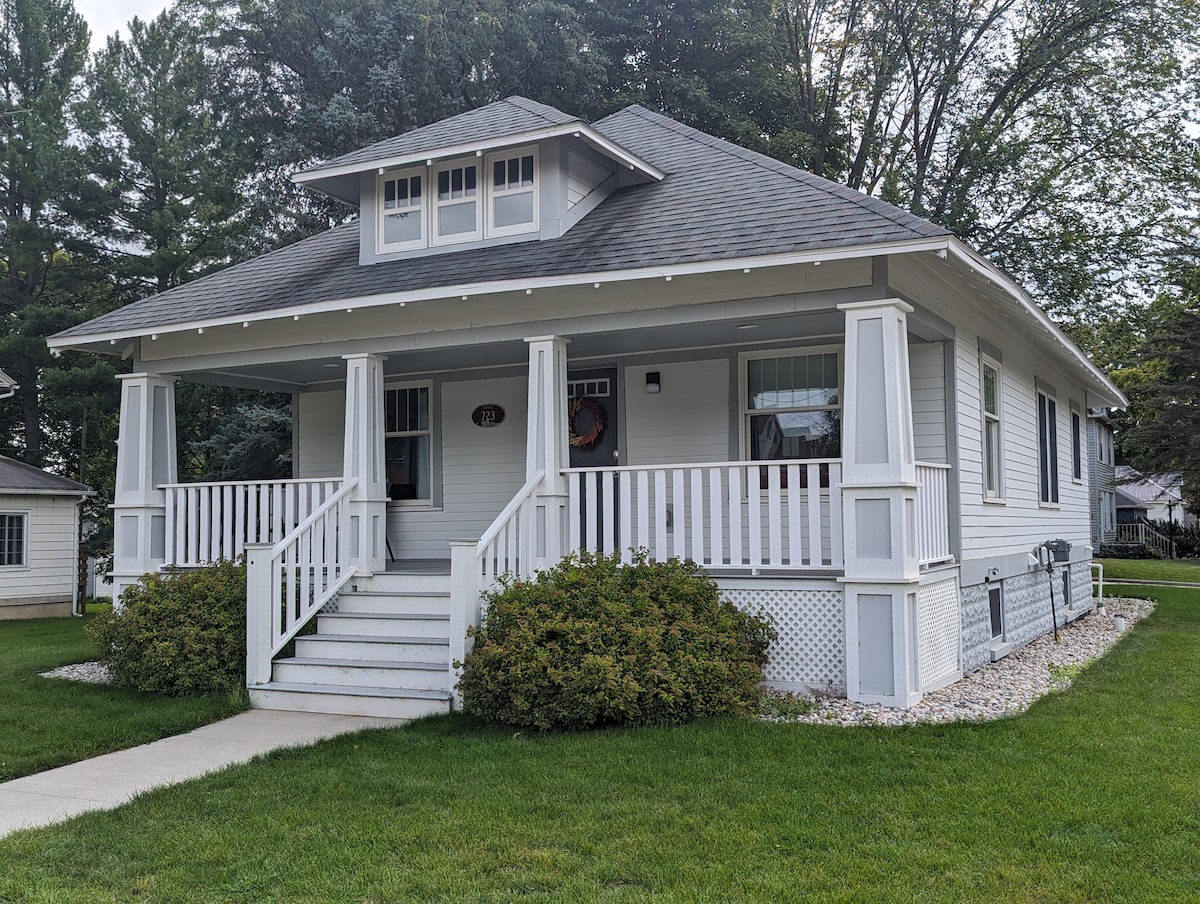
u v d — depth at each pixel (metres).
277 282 11.22
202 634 8.81
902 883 4.37
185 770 6.50
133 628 9.07
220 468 23.00
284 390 13.41
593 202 10.68
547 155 10.23
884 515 7.74
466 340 9.64
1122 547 37.03
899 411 7.72
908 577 7.64
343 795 5.76
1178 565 29.98
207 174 24.77
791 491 8.26
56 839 5.14
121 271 24.20
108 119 24.75
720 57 25.59
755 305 8.36
